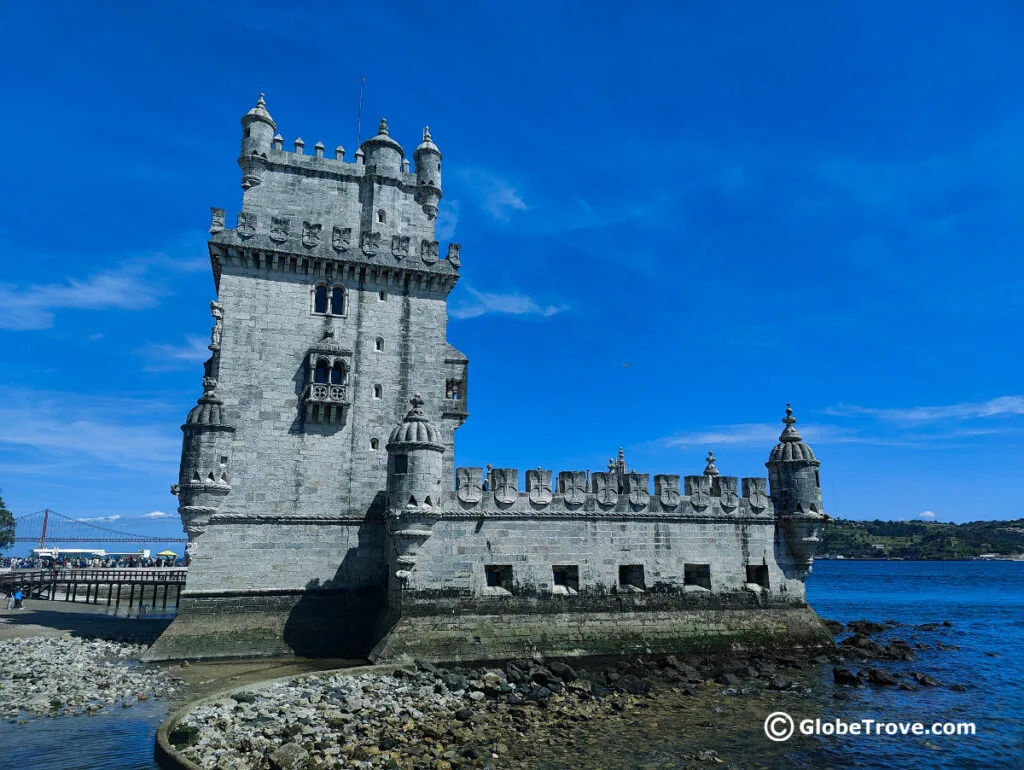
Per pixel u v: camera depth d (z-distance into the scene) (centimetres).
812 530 4147
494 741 2362
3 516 11438
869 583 14425
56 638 4147
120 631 4503
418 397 3644
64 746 2155
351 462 3944
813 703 2964
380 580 3866
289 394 3912
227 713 2452
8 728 2345
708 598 3903
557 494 3731
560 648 3472
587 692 2998
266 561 3709
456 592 3453
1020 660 4244
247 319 3916
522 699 2841
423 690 2888
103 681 2986
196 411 3634
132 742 2197
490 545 3553
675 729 2572
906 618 7250
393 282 4228
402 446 3462
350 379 4006
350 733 2323
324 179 4316
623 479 3888
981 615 7581
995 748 2470
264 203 4169
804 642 3962
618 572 3762
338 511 3872
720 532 4022
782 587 4094
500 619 3475
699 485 4034
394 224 4406
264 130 4219
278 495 3791
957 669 3866
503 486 3625
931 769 2272
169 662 3384
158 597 7356
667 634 3709
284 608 3681
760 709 2853
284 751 2044
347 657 3584
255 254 3956
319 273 4091
